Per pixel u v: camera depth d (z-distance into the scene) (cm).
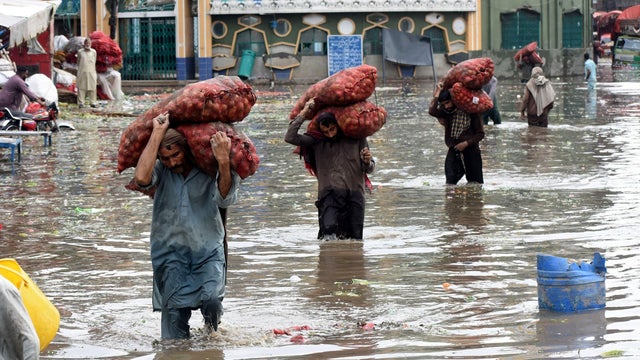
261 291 2527
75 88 9531
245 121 7912
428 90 11812
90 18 13675
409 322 2198
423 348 1977
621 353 1878
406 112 8688
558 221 3434
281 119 8081
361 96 3080
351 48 13962
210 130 2088
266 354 1978
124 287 2595
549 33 14988
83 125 7544
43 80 7500
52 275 2738
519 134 6644
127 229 3422
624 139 6191
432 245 3073
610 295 2353
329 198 3167
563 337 2014
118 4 13688
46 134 5984
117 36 13738
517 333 2061
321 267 2795
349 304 2373
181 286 2114
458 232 3284
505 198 3972
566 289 2212
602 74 15362
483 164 5094
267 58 13900
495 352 1925
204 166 2095
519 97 10844
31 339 1375
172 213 2114
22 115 6247
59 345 2077
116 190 4344
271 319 2253
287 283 2611
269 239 3228
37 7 7212
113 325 2238
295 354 1969
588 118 7900
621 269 2641
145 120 2133
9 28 6525
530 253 2905
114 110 8831
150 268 2814
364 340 2055
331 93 3069
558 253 2884
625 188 4181
